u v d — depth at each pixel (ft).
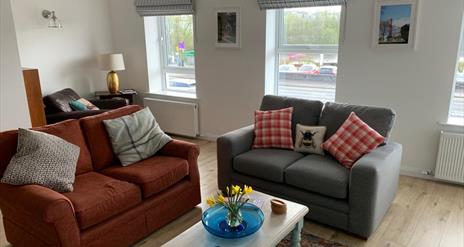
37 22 14.89
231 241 6.15
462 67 11.17
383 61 11.76
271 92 14.84
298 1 12.61
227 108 15.70
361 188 8.00
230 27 14.55
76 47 16.58
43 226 6.89
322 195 8.73
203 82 16.10
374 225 8.36
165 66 18.15
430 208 9.91
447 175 11.21
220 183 10.63
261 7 13.47
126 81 18.42
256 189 9.83
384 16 11.37
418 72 11.30
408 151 12.05
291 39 14.10
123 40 18.02
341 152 9.21
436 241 8.38
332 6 12.66
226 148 10.17
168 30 17.52
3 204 7.79
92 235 7.23
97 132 9.37
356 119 9.51
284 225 6.61
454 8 10.38
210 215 6.87
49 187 7.41
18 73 11.60
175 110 16.98
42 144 7.82
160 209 8.83
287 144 10.52
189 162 9.64
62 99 14.48
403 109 11.82
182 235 6.41
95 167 9.22
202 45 15.61
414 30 11.00
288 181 9.11
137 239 8.33
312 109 10.73
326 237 8.59
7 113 11.48
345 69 12.50
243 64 14.65
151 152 9.75
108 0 17.75
